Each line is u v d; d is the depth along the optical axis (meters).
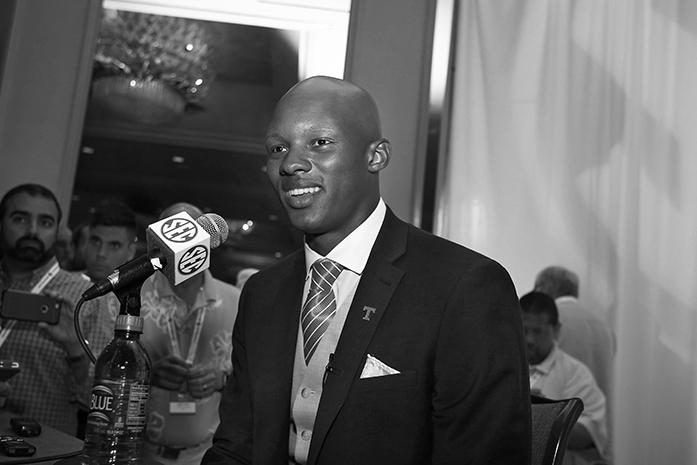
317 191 1.10
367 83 2.87
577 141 2.77
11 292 1.52
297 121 1.10
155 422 2.28
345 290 1.17
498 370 1.03
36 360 2.28
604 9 2.83
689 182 2.72
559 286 2.69
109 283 0.93
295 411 1.12
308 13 2.95
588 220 2.73
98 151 2.86
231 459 1.18
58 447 1.15
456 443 1.02
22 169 2.80
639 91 2.78
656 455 2.58
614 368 2.64
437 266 1.13
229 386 1.28
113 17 2.95
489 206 2.76
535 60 2.82
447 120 2.85
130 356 0.94
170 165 2.88
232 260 2.78
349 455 1.05
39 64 2.87
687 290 2.67
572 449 2.58
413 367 1.07
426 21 2.91
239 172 2.89
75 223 2.76
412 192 2.81
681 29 2.81
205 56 2.95
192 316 2.44
